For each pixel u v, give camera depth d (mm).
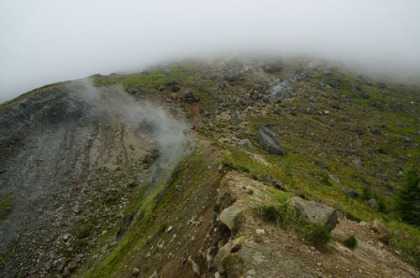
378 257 9750
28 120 68312
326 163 49344
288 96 103688
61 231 40250
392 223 17406
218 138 44906
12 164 56094
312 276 6098
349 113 92188
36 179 53469
